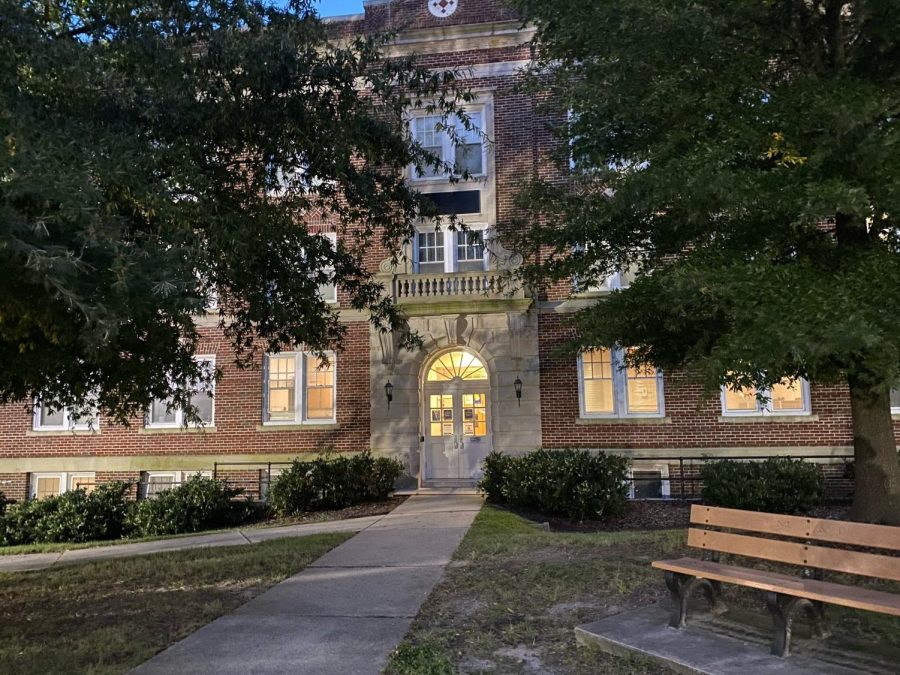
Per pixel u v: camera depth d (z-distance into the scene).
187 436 16.58
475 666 4.57
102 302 4.78
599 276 9.30
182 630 5.61
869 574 4.25
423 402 16.05
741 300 5.50
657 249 8.13
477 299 15.33
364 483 14.06
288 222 9.88
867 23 6.97
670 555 7.21
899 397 14.48
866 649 4.40
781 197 5.89
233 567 8.12
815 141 6.27
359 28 14.39
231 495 13.88
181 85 7.62
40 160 4.87
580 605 5.70
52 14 7.43
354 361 16.19
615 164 8.27
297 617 5.86
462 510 12.30
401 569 7.60
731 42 7.09
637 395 15.46
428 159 9.69
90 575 8.32
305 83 8.81
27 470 16.83
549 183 9.80
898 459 8.40
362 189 9.35
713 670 4.09
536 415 15.27
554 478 12.09
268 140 8.82
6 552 11.55
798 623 4.95
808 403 14.91
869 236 7.39
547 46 8.43
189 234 6.53
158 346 7.40
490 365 15.49
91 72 6.75
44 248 4.38
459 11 16.75
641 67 7.12
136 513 13.37
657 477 15.07
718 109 6.75
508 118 16.23
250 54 7.91
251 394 16.50
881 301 5.55
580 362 15.53
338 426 16.05
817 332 4.89
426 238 16.25
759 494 12.02
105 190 6.27
